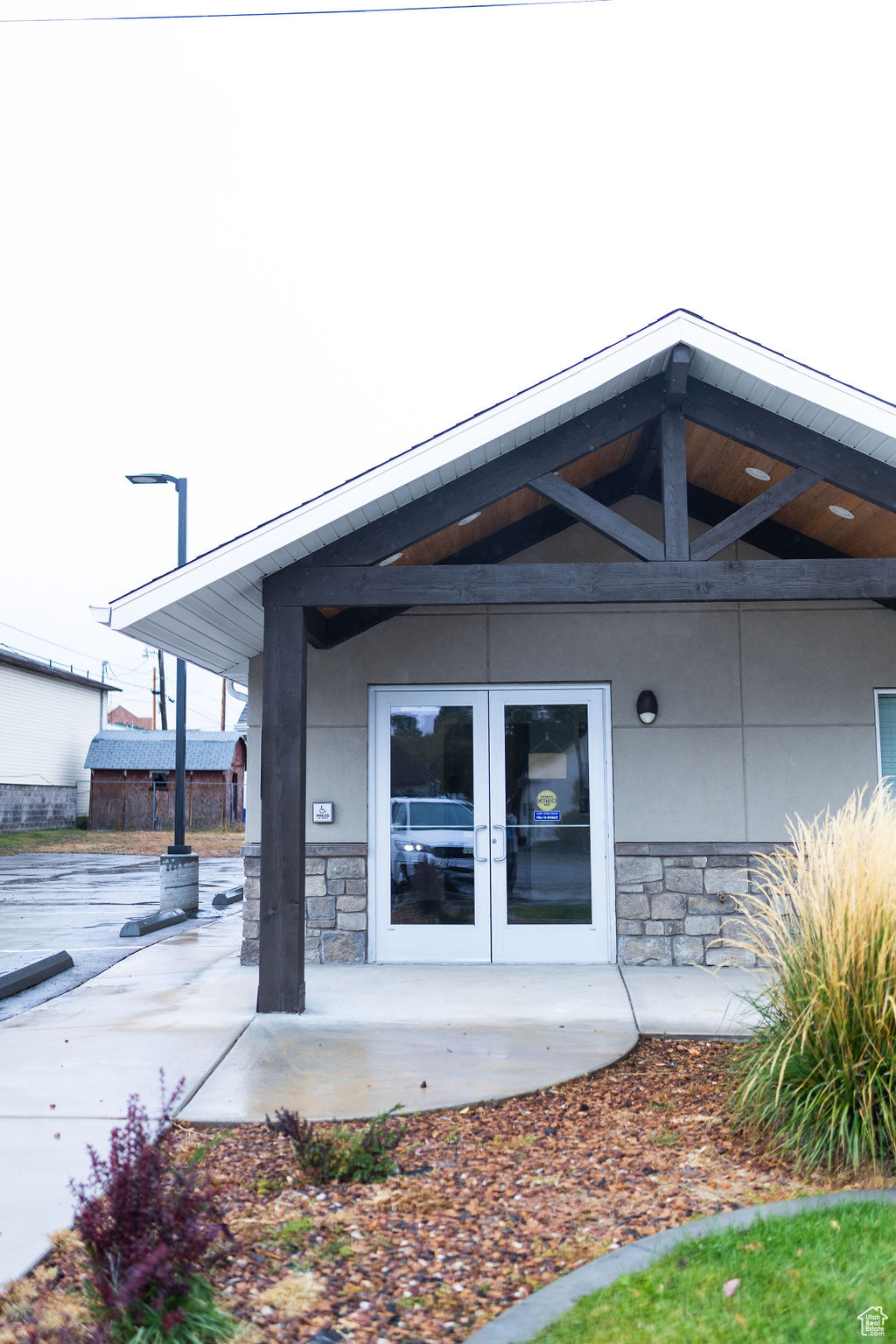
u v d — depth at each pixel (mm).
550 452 6582
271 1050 5723
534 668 8781
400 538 6633
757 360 6172
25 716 33344
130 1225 2811
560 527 9000
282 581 6664
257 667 8969
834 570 6277
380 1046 5816
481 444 6215
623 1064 5562
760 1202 3664
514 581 6449
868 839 4348
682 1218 3541
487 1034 6078
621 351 6168
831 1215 3404
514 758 8773
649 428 7684
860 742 8609
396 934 8617
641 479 8766
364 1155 3926
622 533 6445
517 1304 2889
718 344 6184
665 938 8438
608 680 8750
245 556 6316
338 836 8719
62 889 16969
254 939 8734
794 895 4531
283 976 6656
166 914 11961
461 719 8828
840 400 6125
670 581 6352
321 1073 5281
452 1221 3543
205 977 8133
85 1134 4332
